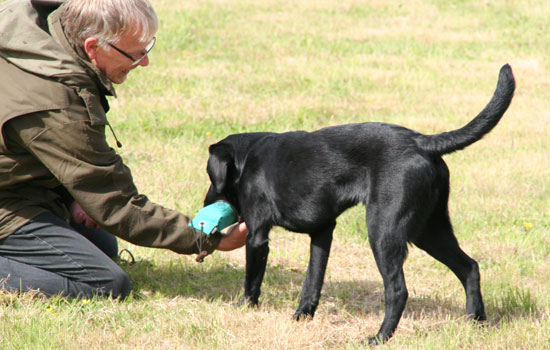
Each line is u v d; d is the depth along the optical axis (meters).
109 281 6.88
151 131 13.79
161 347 5.95
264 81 18.22
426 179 5.97
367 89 17.91
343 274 8.41
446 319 6.77
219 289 7.65
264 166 6.55
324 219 6.43
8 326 6.04
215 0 30.03
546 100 17.30
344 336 6.55
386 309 6.03
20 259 6.73
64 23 6.29
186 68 19.39
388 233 5.93
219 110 15.34
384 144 6.05
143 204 6.76
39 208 6.73
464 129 6.04
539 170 12.29
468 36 24.41
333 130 6.36
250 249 6.68
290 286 7.88
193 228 6.84
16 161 6.29
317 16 27.70
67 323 6.18
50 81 6.11
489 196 11.11
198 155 12.52
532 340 6.14
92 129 6.27
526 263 8.63
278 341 6.11
